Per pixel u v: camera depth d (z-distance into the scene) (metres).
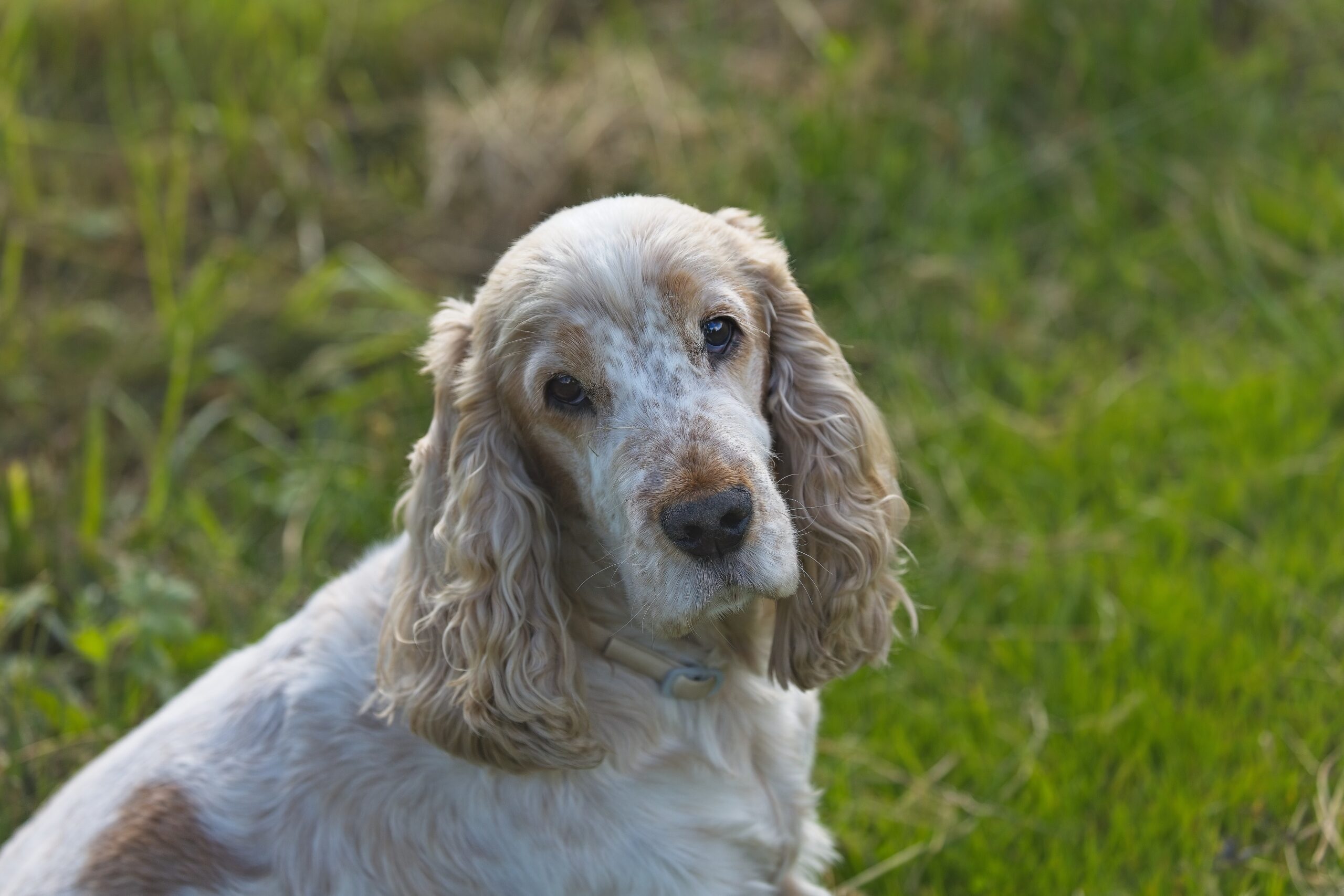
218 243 9.13
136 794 4.36
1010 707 5.95
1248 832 5.20
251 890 4.23
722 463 3.75
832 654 4.36
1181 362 7.76
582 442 3.96
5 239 9.15
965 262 8.65
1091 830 5.23
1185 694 5.90
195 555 7.13
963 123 9.39
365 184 9.71
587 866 4.21
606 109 9.57
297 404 8.12
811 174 9.07
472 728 4.01
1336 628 6.04
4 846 5.43
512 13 10.95
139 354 8.40
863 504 4.30
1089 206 8.88
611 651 4.31
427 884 4.26
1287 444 7.12
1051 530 6.95
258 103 10.11
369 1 10.84
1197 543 6.70
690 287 3.91
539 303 3.92
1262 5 9.98
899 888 5.23
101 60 10.41
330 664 4.40
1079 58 9.55
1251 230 8.57
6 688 6.20
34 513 7.39
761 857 4.50
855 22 10.30
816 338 4.31
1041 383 7.92
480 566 4.04
